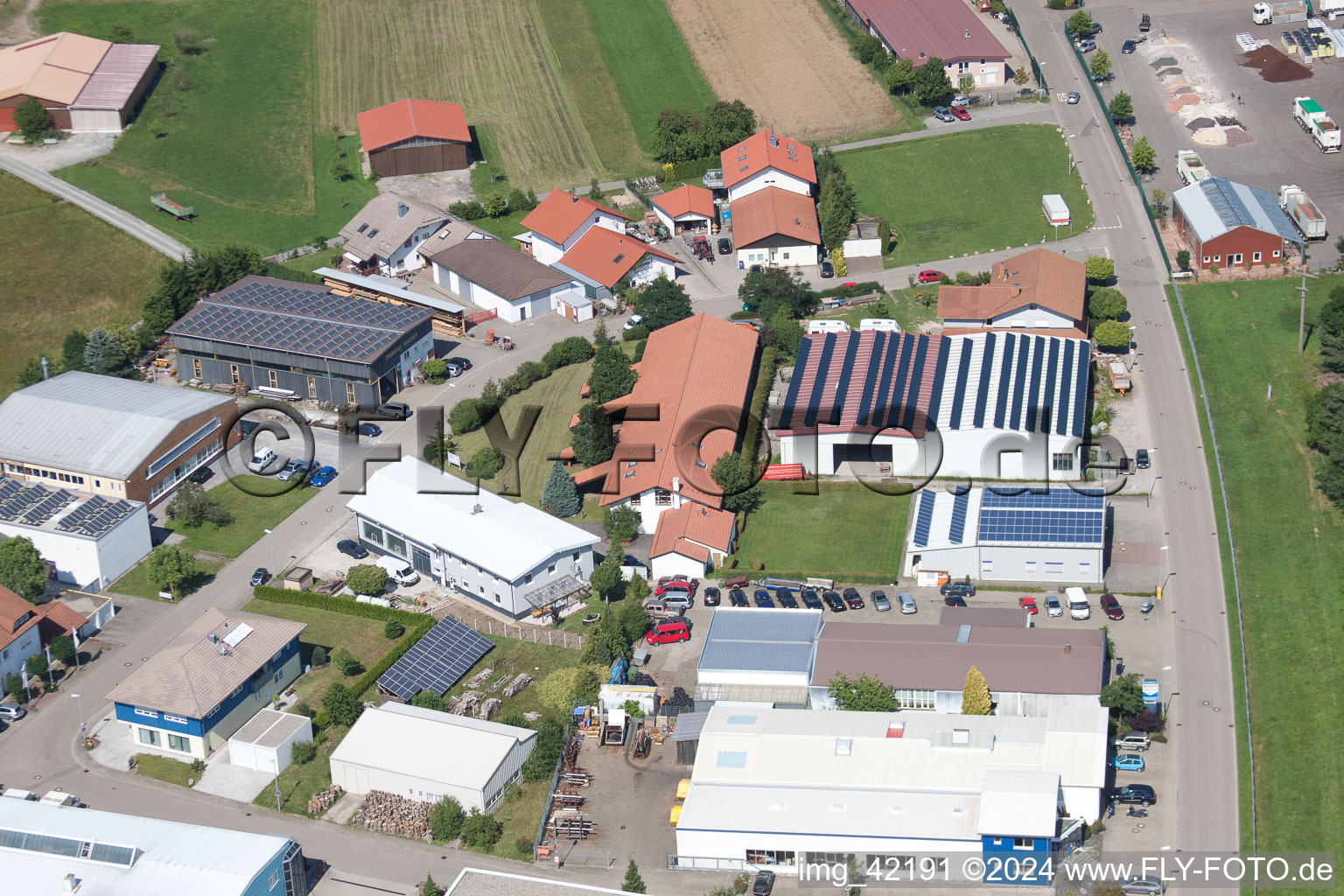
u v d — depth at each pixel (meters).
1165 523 145.25
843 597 137.25
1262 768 116.00
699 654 131.88
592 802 116.31
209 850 106.44
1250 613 132.62
